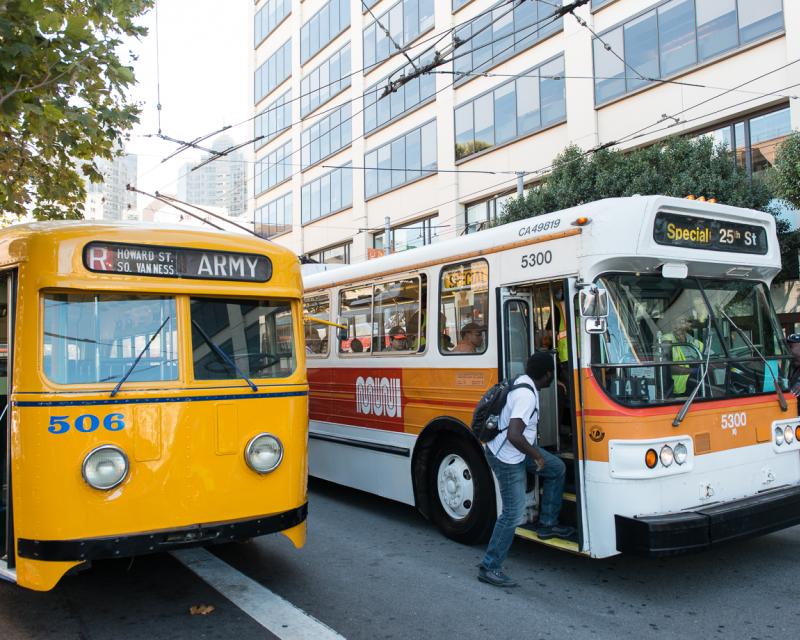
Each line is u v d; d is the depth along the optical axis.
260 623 4.55
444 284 6.55
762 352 5.75
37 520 4.20
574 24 19.30
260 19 39.47
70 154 9.10
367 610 4.75
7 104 6.63
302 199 34.72
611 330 4.97
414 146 26.08
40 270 4.38
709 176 13.24
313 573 5.56
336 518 7.44
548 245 5.36
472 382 6.08
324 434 8.48
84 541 4.20
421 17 25.30
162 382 4.59
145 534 4.36
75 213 10.80
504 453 5.01
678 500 4.85
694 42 16.33
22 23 6.53
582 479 4.96
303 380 5.25
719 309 5.59
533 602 4.86
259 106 39.72
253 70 40.44
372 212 28.86
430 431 6.59
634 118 17.80
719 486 5.09
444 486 6.54
